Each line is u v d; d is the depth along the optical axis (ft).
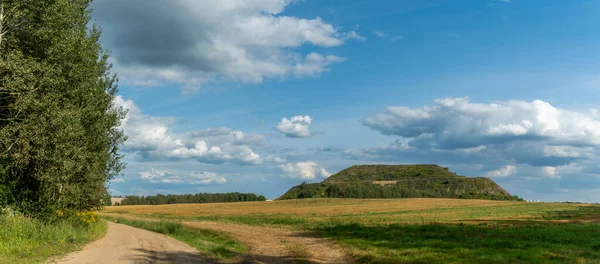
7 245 55.36
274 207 362.94
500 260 62.03
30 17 72.69
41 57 74.74
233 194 640.58
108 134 103.81
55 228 73.46
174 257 58.80
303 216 236.84
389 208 305.94
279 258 69.97
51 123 71.00
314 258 70.38
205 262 56.44
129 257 55.67
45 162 73.67
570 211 249.34
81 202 93.09
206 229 145.28
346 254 74.79
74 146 77.30
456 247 78.79
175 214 296.51
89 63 84.99
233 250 78.02
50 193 79.41
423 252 71.61
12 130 68.08
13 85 65.72
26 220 70.23
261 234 126.93
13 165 72.54
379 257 64.64
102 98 98.53
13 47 72.13
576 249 76.79
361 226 148.87
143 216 272.10
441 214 231.30
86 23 91.50
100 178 95.45
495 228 127.24
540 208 288.10
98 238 85.92
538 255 66.90
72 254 56.39
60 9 75.05
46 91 72.74
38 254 53.31
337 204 380.58
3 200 73.72
